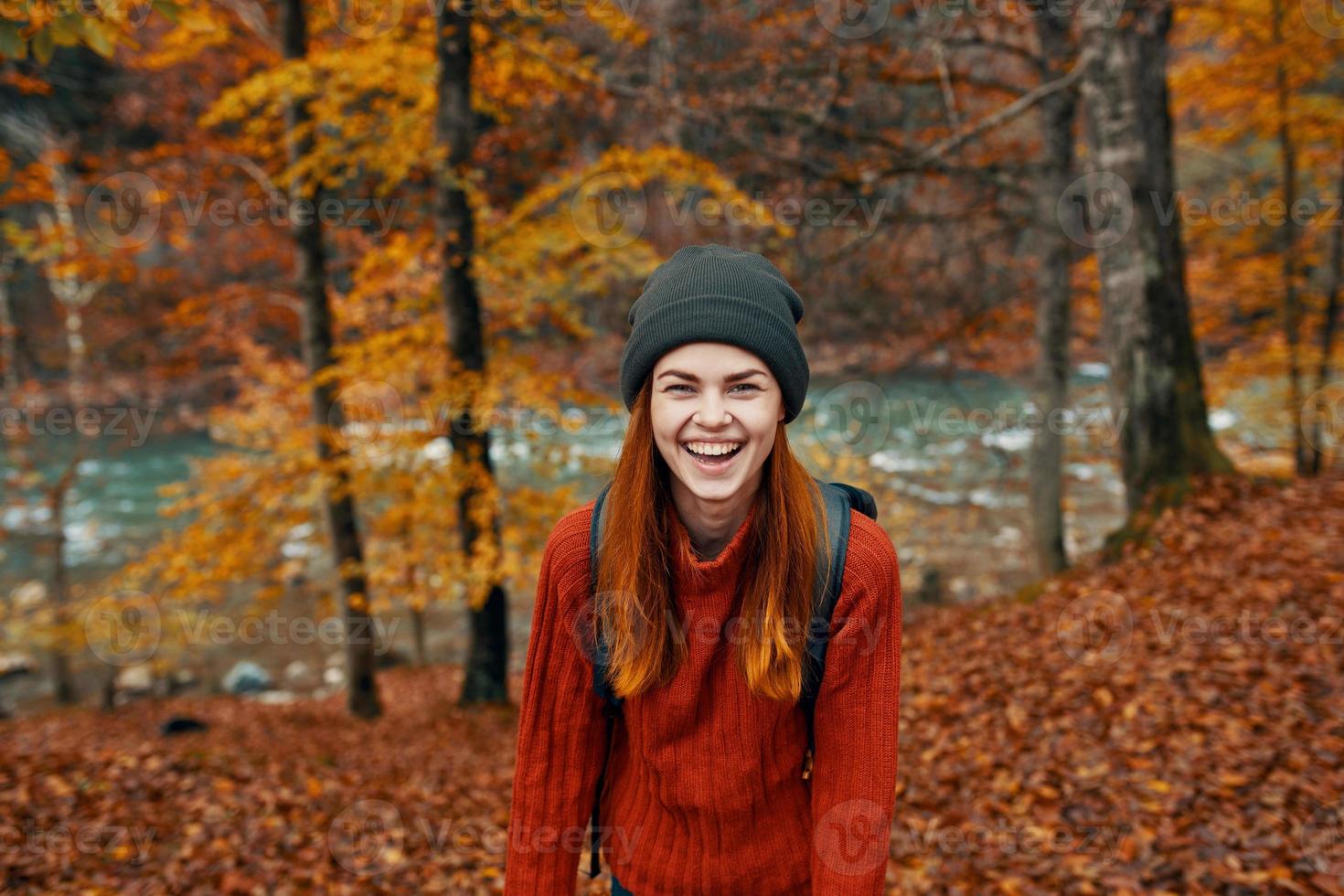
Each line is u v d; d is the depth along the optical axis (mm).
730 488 973
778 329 958
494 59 7586
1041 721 4777
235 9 7973
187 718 9953
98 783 4266
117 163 10125
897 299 9961
